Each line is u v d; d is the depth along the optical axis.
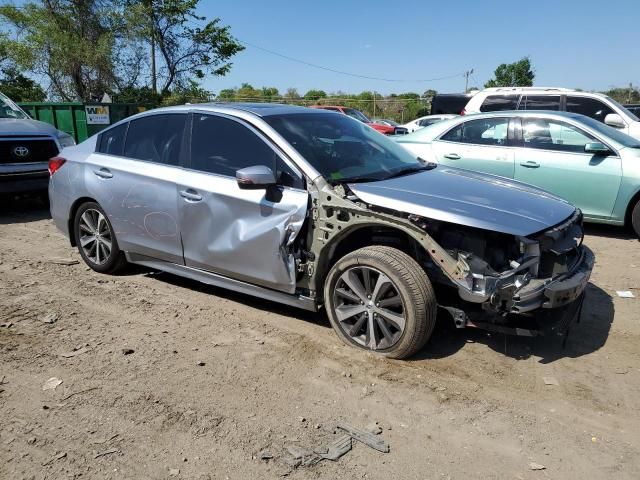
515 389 3.54
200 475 2.72
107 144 5.47
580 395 3.48
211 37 25.81
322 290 4.20
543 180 7.42
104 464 2.79
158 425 3.11
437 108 15.53
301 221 3.99
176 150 4.83
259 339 4.19
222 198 4.38
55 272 5.68
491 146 7.78
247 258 4.32
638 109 16.39
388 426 3.15
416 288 3.62
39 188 8.39
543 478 2.75
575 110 10.03
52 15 22.39
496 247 3.62
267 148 4.29
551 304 3.54
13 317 4.51
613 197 7.07
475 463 2.85
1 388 3.47
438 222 3.65
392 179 4.23
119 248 5.36
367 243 4.16
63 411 3.24
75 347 4.02
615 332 4.37
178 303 4.89
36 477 2.70
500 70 47.47
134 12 23.11
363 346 3.97
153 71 25.05
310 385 3.55
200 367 3.76
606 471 2.80
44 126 8.78
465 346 4.08
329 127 4.73
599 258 6.40
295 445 2.96
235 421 3.16
